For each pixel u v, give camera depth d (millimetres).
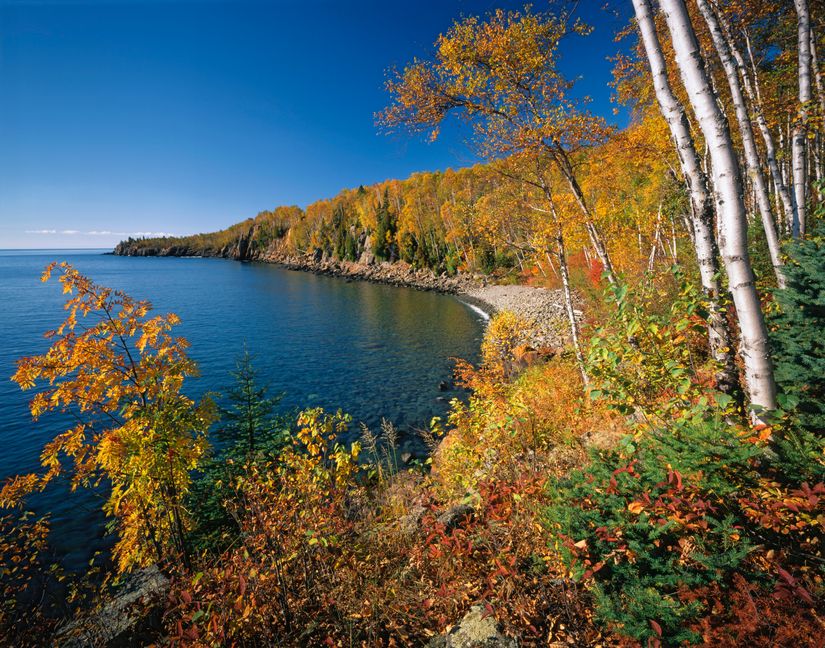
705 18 7629
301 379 20219
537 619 2982
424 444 12820
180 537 5512
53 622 4141
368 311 41625
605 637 2738
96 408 5648
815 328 4035
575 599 2939
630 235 13836
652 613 2395
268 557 3850
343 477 5031
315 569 4051
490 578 3363
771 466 2957
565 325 17125
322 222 113750
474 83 8805
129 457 5234
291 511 4035
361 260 92500
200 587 3812
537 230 10703
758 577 2455
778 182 9125
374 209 89938
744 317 3320
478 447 6414
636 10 3971
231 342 28500
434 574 3830
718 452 2783
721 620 2363
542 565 3352
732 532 2465
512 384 11484
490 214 10828
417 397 17203
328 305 46438
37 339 30531
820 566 2281
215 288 65438
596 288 18906
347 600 3717
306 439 5336
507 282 50031
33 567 7293
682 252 13336
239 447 8391
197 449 5730
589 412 6344
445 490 6477
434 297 51438
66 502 9953
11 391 19438
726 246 3344
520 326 17141
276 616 3662
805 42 7715
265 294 57438
